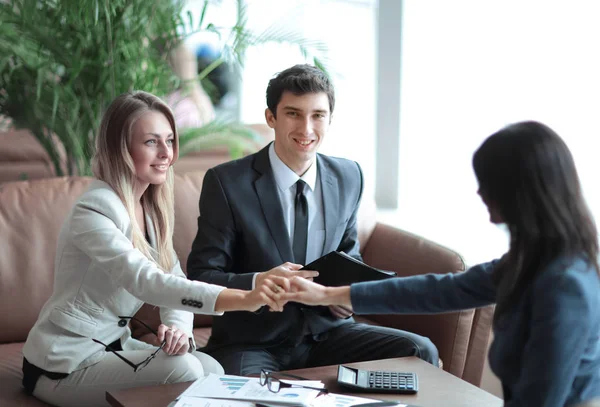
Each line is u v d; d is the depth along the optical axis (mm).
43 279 2301
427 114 4285
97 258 1754
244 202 2076
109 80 2879
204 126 3246
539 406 1225
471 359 2336
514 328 1290
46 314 1842
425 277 1540
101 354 1847
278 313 2094
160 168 1869
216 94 4828
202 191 2129
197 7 4457
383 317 2531
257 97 5391
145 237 1972
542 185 1232
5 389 1922
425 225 4062
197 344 2338
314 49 3129
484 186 1292
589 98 3191
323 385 1595
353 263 1854
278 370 2061
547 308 1219
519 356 1299
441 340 2311
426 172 4391
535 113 3449
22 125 2984
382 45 4359
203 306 1688
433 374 1739
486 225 4012
